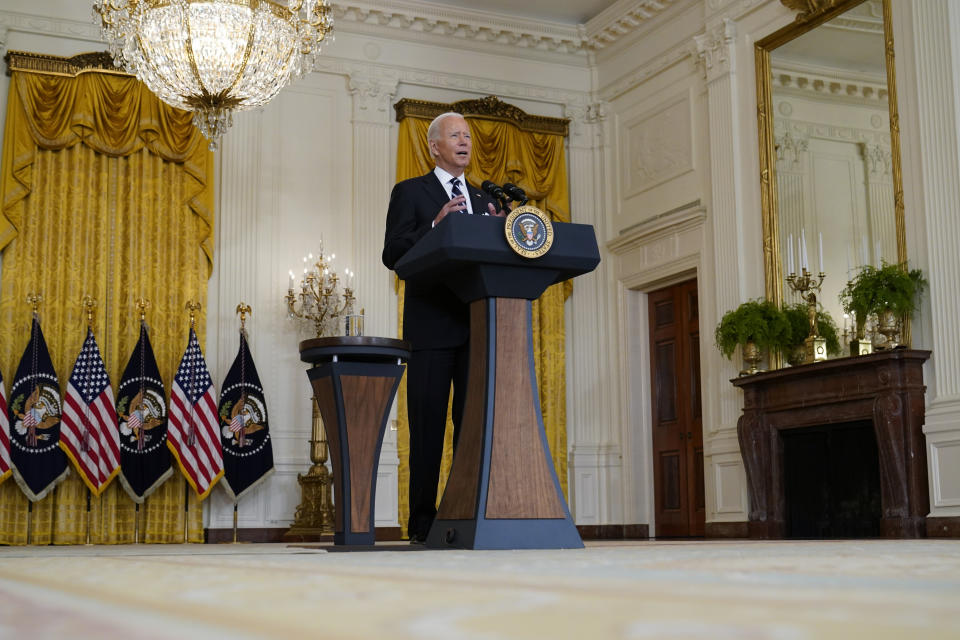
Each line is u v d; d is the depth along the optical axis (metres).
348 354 3.05
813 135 7.05
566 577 0.76
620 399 9.02
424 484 3.23
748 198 7.68
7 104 7.59
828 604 0.44
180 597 0.56
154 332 7.75
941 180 6.06
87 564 1.32
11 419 7.14
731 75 7.91
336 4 8.62
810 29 7.21
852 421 6.27
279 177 8.43
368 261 8.54
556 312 9.09
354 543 3.03
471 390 2.38
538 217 2.35
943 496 5.74
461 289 2.44
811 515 6.59
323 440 7.69
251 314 8.14
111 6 5.83
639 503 8.80
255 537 7.88
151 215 7.86
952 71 6.07
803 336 6.98
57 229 7.59
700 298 8.12
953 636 0.31
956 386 5.83
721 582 0.68
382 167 8.73
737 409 7.55
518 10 9.19
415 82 8.99
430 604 0.46
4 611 0.50
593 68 9.63
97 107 7.75
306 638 0.33
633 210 9.09
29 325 7.40
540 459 2.30
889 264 6.36
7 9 7.75
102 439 7.35
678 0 8.55
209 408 7.61
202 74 5.68
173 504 7.64
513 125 9.12
